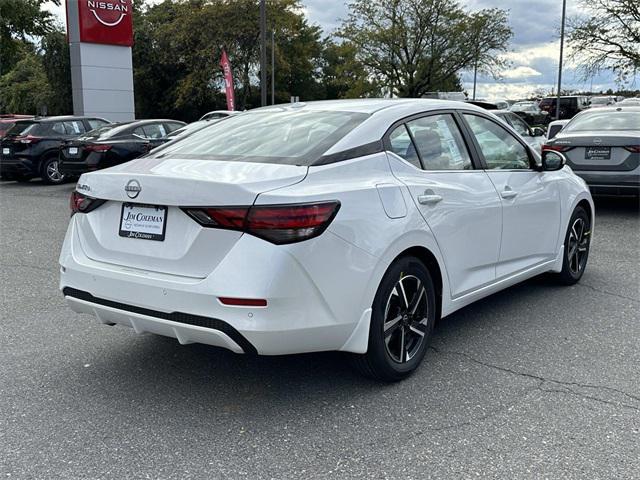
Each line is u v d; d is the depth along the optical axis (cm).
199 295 305
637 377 378
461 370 389
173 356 416
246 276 298
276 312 301
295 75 5478
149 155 391
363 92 3675
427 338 386
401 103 413
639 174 859
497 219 439
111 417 333
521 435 311
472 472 279
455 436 310
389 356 359
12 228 911
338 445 303
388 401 349
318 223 309
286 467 285
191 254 315
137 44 4116
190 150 382
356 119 379
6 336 452
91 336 453
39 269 659
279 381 376
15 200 1227
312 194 313
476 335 450
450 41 3491
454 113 438
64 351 424
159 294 317
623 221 900
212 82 4212
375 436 311
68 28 2197
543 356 411
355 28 3575
